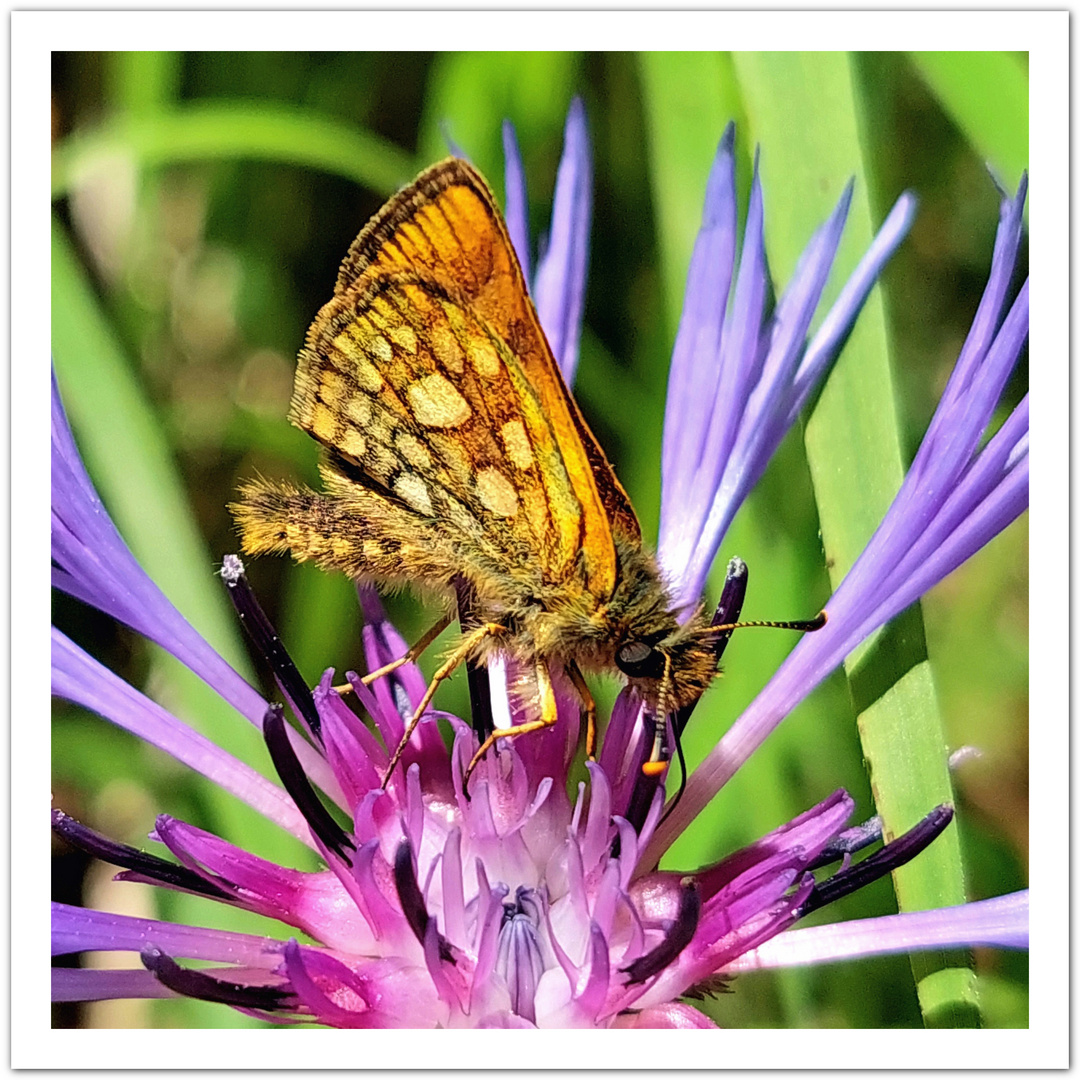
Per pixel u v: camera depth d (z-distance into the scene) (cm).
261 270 15
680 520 13
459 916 12
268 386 15
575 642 12
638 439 14
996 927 12
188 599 13
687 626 12
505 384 12
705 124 13
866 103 13
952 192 14
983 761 14
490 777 12
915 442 14
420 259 12
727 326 13
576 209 13
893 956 13
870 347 12
